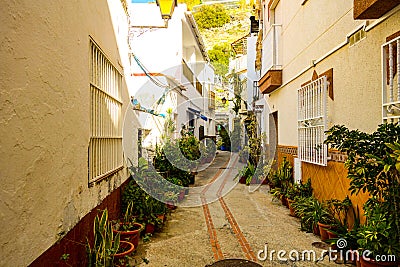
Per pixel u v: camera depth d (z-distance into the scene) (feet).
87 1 12.57
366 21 14.30
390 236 11.28
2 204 6.43
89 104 12.85
